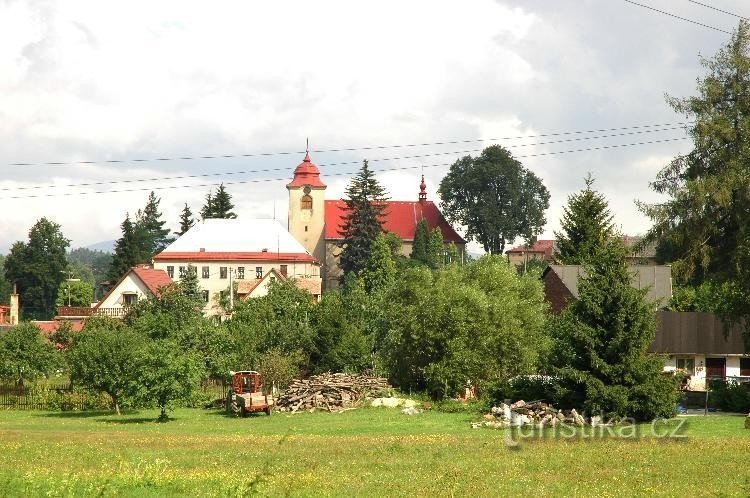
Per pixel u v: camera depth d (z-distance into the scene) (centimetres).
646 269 7825
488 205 16388
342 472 2717
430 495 2283
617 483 2525
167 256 13725
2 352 7181
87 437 4025
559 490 2394
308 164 17262
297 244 14162
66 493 2195
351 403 5738
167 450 3350
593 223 8825
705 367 7144
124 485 2344
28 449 3403
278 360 6638
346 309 8094
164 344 5388
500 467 2823
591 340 4541
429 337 6006
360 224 15088
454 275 6400
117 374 5675
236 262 13750
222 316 10569
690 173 7438
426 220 17512
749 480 2567
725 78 7412
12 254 17550
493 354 6012
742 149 7075
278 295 8325
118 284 11325
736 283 5991
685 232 7188
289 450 3322
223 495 2203
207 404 6356
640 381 4494
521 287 6750
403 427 4531
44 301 17425
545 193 16900
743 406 5053
